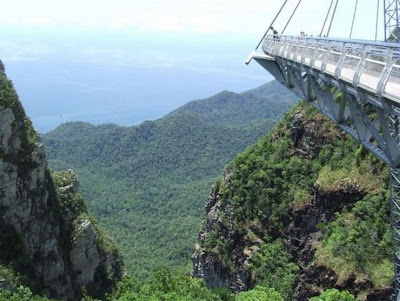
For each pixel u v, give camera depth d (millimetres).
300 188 61625
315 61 25844
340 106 24328
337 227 52375
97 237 55219
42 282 43938
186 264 98312
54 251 46281
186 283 44406
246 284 60531
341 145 60000
